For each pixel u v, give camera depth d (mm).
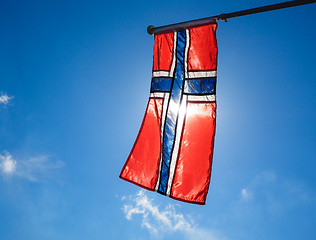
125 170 6078
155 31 6684
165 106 6156
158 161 5934
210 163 5582
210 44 6113
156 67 6461
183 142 5828
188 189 5562
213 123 5746
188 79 6125
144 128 6223
